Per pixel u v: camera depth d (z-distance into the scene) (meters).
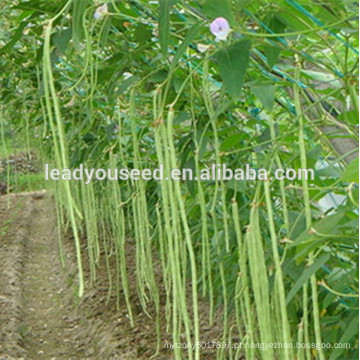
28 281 6.20
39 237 8.12
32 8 1.77
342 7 1.31
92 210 3.12
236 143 1.98
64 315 4.99
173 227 1.43
